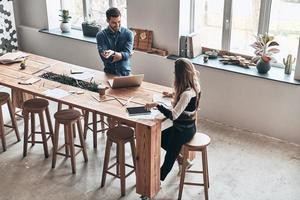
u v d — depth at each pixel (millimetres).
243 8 5613
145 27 6094
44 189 4461
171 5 5750
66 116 4602
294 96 5113
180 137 4086
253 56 5695
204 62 5711
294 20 5301
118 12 5145
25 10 7402
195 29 6059
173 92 4500
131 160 4934
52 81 4934
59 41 7078
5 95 5160
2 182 4570
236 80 5453
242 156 5035
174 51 5973
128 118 4055
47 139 5117
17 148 5191
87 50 6801
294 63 5371
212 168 4809
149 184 4164
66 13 7027
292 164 4895
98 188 4477
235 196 4367
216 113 5766
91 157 5008
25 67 5332
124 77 4660
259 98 5363
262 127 5469
